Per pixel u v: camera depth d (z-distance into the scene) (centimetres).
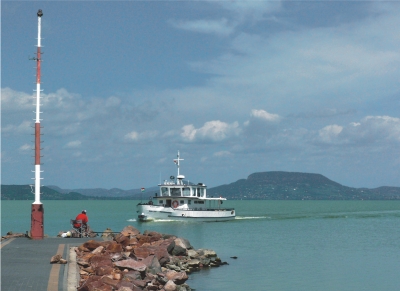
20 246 3656
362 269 4381
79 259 3114
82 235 4634
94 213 18200
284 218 13312
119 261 3133
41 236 4247
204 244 6344
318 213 17425
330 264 4650
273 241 6812
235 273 4006
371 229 9356
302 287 3572
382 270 4334
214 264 4325
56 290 2256
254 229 8888
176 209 9706
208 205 10344
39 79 4284
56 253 3297
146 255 3597
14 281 2416
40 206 4266
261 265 4491
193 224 9500
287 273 4100
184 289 3177
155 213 9794
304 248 5997
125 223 11000
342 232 8581
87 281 2553
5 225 10881
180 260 4125
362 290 3522
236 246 6141
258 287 3519
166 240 4278
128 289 2506
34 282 2400
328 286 3625
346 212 18688
